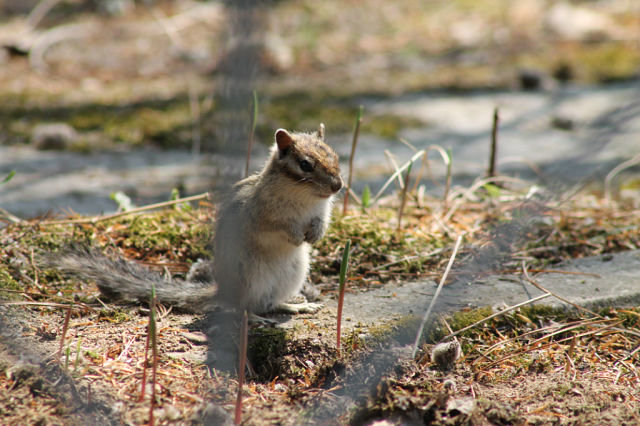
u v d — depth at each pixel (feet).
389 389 21.85
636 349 24.86
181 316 27.22
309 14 97.96
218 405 21.09
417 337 23.59
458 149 56.34
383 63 83.46
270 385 23.21
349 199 40.09
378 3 105.09
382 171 50.21
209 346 24.63
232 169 27.71
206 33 87.35
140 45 83.61
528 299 28.09
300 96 69.87
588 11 100.83
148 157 53.31
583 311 27.30
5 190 44.96
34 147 55.52
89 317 26.50
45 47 81.25
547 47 88.94
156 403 20.84
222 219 26.99
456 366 24.04
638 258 32.40
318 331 25.27
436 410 21.07
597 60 82.84
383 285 29.99
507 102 69.82
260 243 27.20
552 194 34.30
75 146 55.42
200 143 54.65
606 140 36.22
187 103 64.75
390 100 70.13
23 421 19.69
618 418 20.80
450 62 84.28
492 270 30.91
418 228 35.17
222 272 26.73
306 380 23.43
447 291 28.68
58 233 32.30
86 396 20.97
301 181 26.40
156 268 30.94
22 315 25.90
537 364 24.16
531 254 33.09
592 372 23.76
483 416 20.85
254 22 23.11
